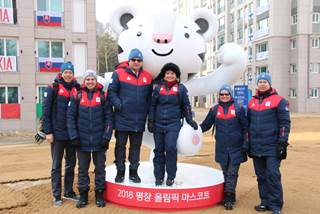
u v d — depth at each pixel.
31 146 16.06
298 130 22.81
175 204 6.02
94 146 6.01
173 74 6.00
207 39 7.30
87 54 22.58
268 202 6.10
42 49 21.98
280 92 40.91
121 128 6.04
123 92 6.00
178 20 6.80
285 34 40.78
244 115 6.04
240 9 50.06
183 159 11.68
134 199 6.11
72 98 5.97
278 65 40.81
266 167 5.88
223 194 6.51
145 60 6.50
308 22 39.03
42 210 6.20
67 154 6.63
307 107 39.25
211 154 12.80
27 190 7.60
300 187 7.95
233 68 7.06
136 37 6.61
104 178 6.30
